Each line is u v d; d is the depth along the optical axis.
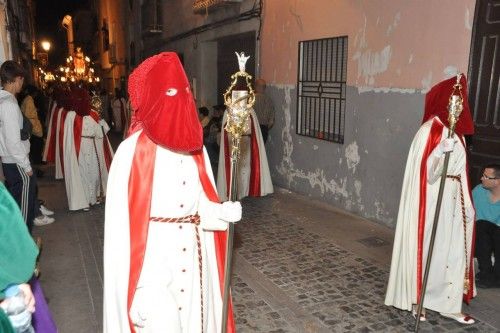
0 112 4.65
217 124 9.58
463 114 3.54
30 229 5.07
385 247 5.33
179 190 2.33
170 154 2.31
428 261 3.41
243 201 7.46
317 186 7.43
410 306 3.67
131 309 2.27
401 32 5.58
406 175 3.67
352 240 5.57
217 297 2.63
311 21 7.25
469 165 4.93
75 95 6.98
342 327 3.63
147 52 17.00
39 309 2.23
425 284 3.44
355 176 6.55
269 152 8.69
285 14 7.90
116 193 2.27
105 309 2.36
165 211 2.33
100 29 28.66
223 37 10.19
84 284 4.52
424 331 3.55
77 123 6.89
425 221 3.58
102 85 29.08
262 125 8.12
